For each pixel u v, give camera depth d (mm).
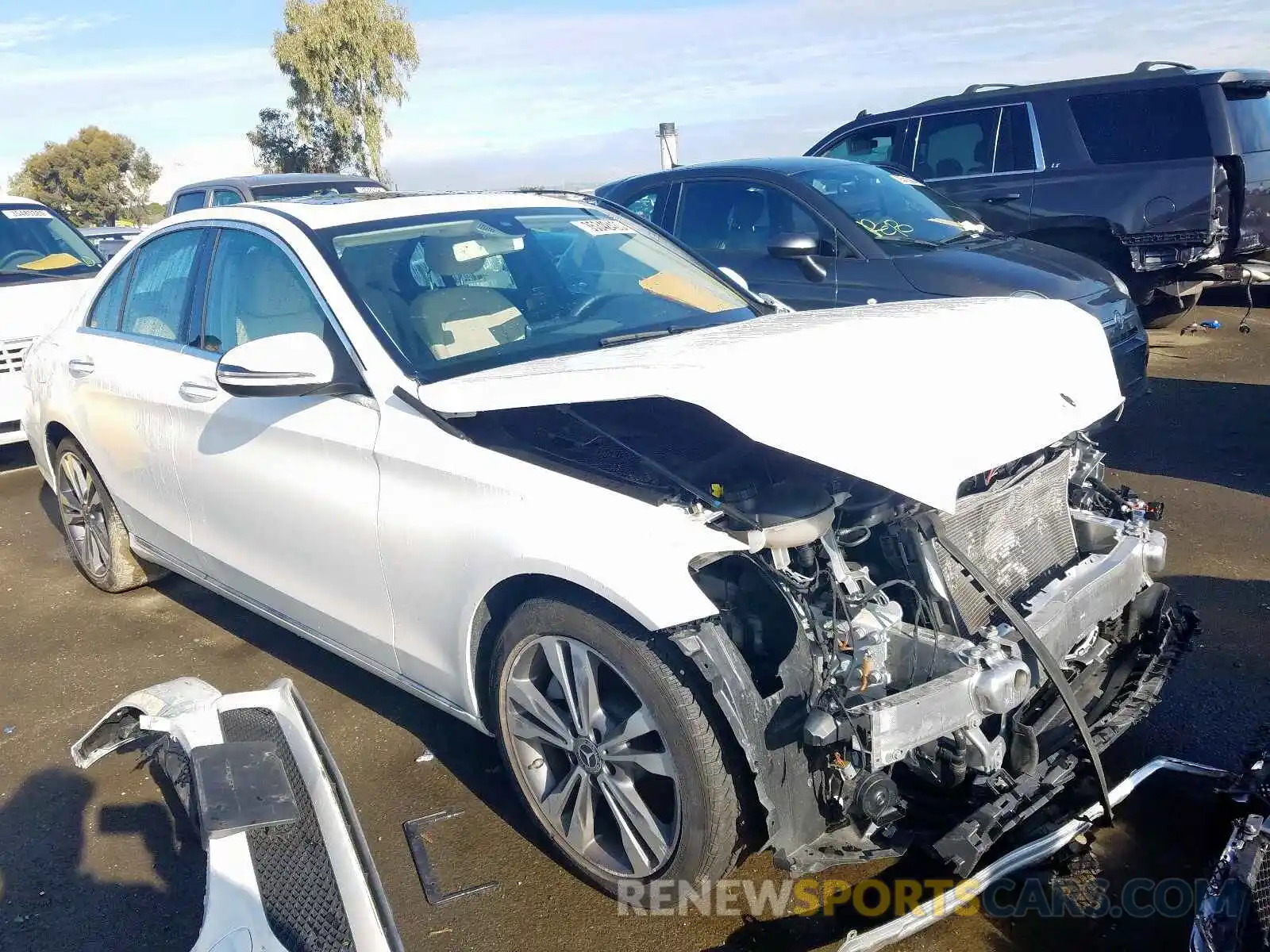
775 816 2338
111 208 62062
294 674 4188
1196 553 4867
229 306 3789
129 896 2920
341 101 36719
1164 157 8297
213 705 2422
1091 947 2498
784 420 2332
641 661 2447
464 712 3053
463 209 3855
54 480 5234
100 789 3453
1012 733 2590
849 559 2779
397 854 3018
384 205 3775
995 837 2350
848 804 2383
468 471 2803
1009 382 2742
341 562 3258
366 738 3674
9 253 8125
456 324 3275
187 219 4188
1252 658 3834
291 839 1939
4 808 3359
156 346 4195
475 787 3340
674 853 2525
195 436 3842
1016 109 8883
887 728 2279
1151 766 2857
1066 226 8711
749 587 2619
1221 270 8430
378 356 3123
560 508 2596
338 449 3184
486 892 2832
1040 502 2982
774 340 2742
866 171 7145
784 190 6738
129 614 4887
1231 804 2785
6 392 6969
